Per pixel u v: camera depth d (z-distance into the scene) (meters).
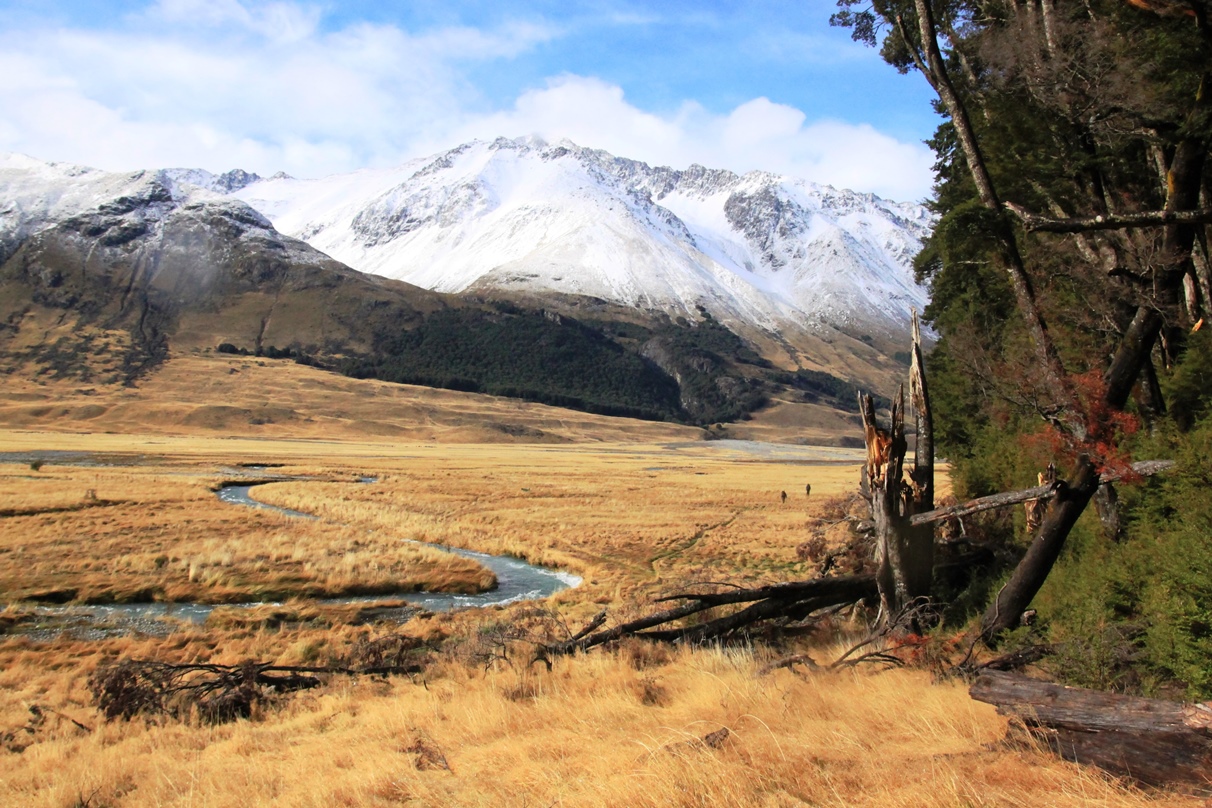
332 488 67.88
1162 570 9.38
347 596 27.69
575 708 9.03
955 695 7.94
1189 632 7.46
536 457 137.25
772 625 14.52
